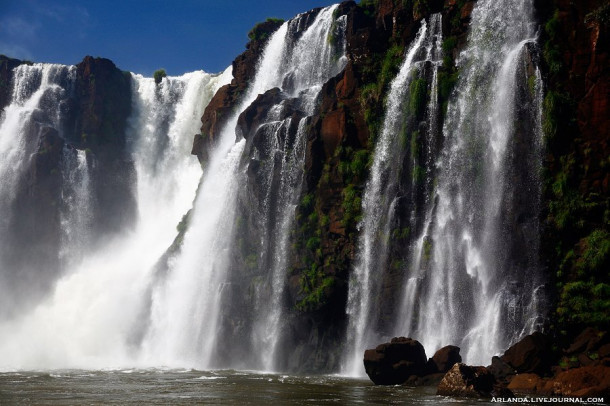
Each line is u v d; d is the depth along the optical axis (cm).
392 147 4672
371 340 4397
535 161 4003
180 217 7956
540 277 3856
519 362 3269
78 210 8019
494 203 4106
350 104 5044
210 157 6825
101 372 4403
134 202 8400
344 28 6275
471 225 4178
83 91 8725
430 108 4559
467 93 4428
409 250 4409
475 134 4306
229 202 5722
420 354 3403
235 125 6719
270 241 5125
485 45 4450
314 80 6366
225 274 5425
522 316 3825
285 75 6575
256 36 7356
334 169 4891
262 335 4900
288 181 5188
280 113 5625
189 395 2842
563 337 3691
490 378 2856
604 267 3719
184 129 8569
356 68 5128
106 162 8431
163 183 8419
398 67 4938
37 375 4103
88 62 8781
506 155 4112
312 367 4541
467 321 4044
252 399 2680
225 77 8431
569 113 3997
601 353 3381
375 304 4438
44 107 8538
